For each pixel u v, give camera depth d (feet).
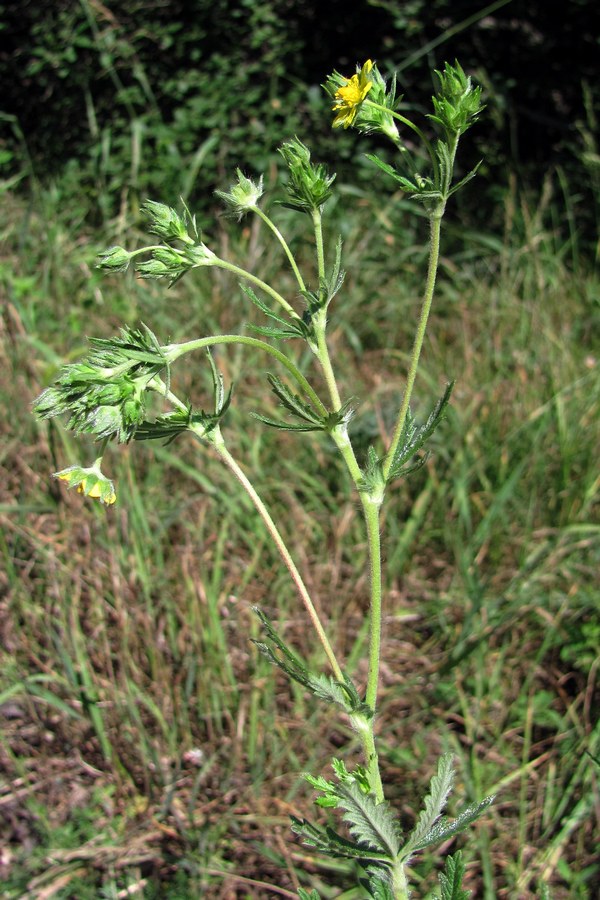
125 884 9.61
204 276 17.80
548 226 21.20
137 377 5.04
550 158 23.02
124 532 11.75
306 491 13.30
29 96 25.76
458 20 23.59
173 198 23.04
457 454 13.50
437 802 5.36
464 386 15.17
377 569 5.25
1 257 18.67
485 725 10.89
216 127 24.35
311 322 5.27
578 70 23.29
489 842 9.73
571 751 10.27
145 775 10.30
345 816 5.07
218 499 12.55
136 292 16.80
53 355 14.19
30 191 22.56
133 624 11.23
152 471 13.07
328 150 23.57
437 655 11.68
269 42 24.77
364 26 24.62
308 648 11.41
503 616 11.43
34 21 25.55
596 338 16.89
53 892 9.44
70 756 10.78
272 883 9.54
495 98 20.21
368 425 13.94
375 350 17.38
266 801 10.11
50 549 11.83
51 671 11.00
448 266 19.53
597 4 22.80
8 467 13.37
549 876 9.42
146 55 25.35
